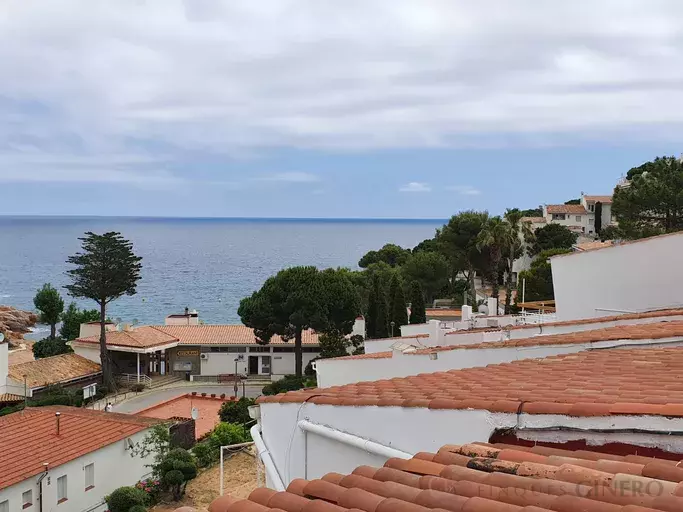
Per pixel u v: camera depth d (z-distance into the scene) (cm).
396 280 5881
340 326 5334
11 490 2108
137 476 2730
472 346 1460
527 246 8281
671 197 4616
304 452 876
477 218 7169
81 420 2789
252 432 1021
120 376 5628
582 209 10081
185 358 5897
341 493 497
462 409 651
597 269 1864
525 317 2741
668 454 525
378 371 1769
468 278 8188
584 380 790
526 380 840
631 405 551
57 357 5291
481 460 526
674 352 1012
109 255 5306
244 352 5947
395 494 484
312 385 4597
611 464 479
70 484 2369
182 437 3222
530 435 604
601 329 1416
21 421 2709
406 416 719
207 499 2523
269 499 515
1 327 9425
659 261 1739
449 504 443
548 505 419
